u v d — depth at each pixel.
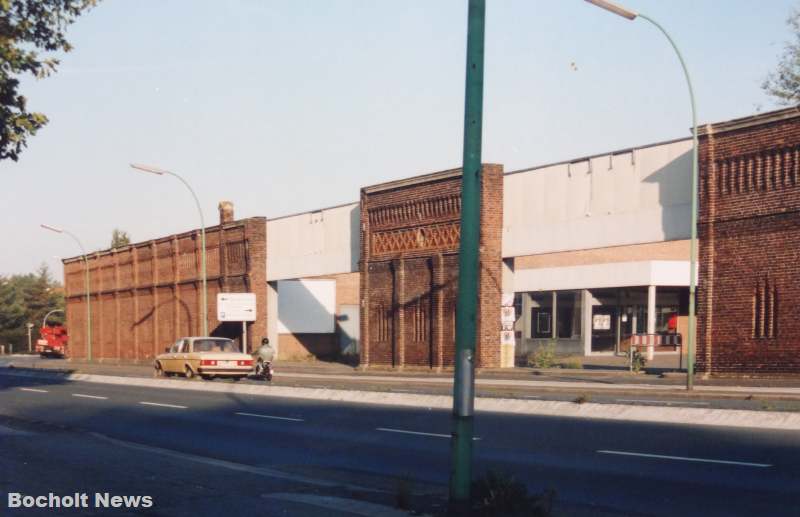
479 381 29.48
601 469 11.34
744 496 9.38
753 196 25.52
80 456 12.20
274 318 51.25
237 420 19.19
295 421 18.59
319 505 8.58
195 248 56.03
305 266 47.81
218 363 33.31
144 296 63.09
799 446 12.34
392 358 40.28
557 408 17.83
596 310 55.97
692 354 22.06
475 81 8.20
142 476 10.38
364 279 42.09
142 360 63.19
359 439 15.38
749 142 25.62
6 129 17.03
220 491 9.38
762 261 25.22
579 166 31.53
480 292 34.53
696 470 10.91
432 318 37.56
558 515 8.76
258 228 50.50
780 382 24.12
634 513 8.87
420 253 38.53
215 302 53.69
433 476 11.67
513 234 34.25
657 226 28.59
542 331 58.97
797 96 34.53
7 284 130.12
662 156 28.55
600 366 40.34
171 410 21.94
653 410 16.14
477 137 8.20
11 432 15.95
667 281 49.03
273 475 10.78
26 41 17.31
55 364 64.00
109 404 24.00
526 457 12.56
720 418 15.10
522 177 33.97
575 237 31.59
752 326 25.45
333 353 59.50
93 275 72.19
